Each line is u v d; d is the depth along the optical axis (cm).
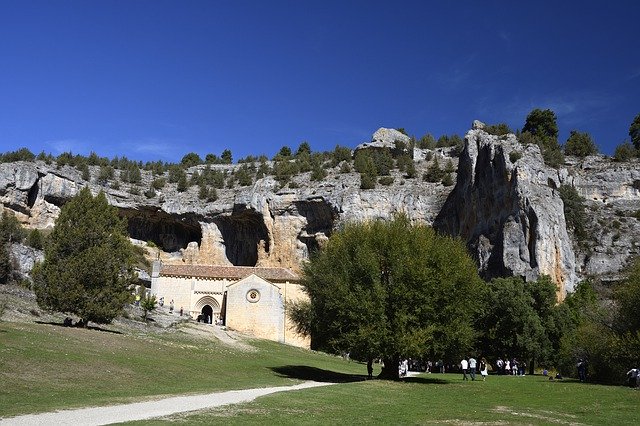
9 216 9381
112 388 2570
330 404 2373
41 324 4350
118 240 5166
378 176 12156
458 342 4047
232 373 3894
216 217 11838
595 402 2709
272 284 8094
